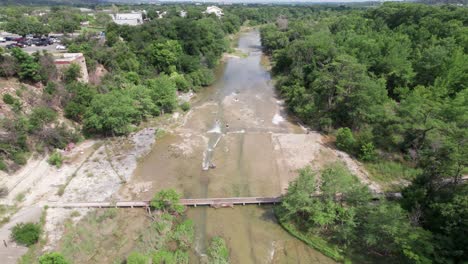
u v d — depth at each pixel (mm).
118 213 32938
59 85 50250
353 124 50938
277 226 31766
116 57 66000
